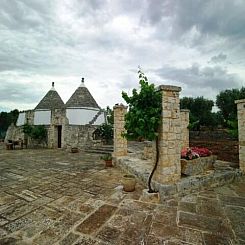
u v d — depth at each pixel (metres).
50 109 18.69
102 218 3.54
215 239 2.87
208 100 20.70
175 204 4.18
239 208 3.97
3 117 27.78
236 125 8.24
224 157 9.46
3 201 4.43
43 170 7.82
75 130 16.75
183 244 2.74
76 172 7.39
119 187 5.37
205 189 5.23
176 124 4.84
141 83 4.58
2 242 2.84
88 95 19.50
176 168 4.84
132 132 4.72
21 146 17.64
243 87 18.45
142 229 3.15
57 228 3.22
